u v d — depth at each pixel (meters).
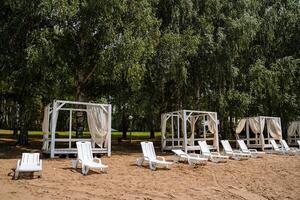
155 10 20.69
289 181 10.87
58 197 7.29
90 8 16.08
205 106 24.09
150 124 31.84
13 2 16.23
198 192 8.58
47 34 15.77
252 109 26.86
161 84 20.50
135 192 8.19
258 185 10.03
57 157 14.89
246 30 22.12
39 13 15.99
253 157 17.66
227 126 27.20
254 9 25.12
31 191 7.77
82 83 18.61
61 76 18.08
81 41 17.30
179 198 7.81
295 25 27.83
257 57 26.92
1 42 17.22
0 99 23.11
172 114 21.09
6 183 8.60
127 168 12.05
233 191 8.99
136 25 17.20
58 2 15.08
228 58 22.00
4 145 20.91
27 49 15.27
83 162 10.73
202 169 12.47
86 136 31.41
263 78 24.61
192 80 22.94
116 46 16.42
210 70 22.12
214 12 22.42
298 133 28.67
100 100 23.59
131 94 23.08
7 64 17.95
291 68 25.66
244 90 25.11
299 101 26.53
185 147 18.84
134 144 27.22
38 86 18.98
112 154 17.33
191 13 21.14
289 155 19.28
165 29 20.69
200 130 25.80
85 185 8.73
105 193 7.91
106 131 16.06
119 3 16.05
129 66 16.39
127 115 29.58
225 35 21.72
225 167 13.27
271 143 22.83
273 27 26.81
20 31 17.31
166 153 19.67
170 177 10.58
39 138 31.02
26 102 20.12
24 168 9.09
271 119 24.11
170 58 19.52
